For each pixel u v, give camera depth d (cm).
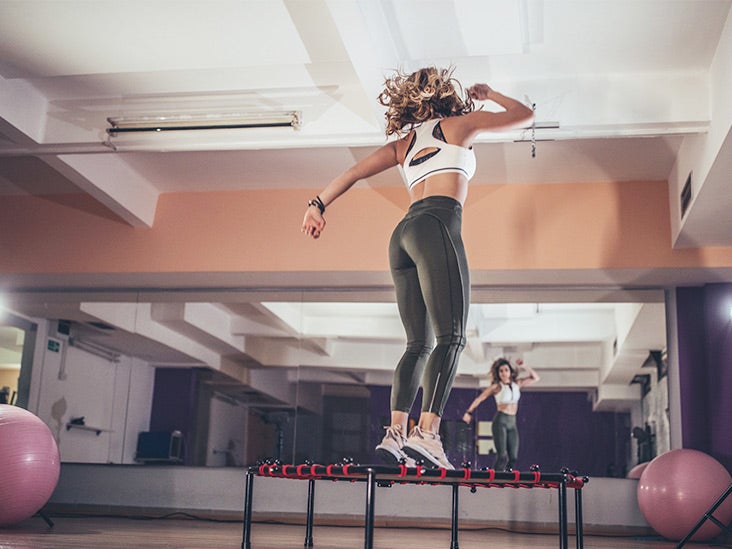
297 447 596
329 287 621
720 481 479
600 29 376
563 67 415
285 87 448
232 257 585
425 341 244
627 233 541
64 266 601
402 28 372
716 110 393
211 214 595
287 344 615
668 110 414
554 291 591
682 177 488
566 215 550
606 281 575
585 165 524
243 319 626
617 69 417
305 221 254
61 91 461
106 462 615
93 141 463
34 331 646
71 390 632
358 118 440
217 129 450
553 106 423
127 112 464
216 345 625
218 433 610
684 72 416
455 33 376
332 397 602
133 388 626
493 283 590
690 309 573
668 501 479
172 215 599
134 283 627
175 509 602
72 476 618
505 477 241
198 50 404
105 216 605
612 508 557
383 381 601
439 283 228
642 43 388
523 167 529
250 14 367
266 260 580
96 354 636
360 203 578
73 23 380
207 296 635
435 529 562
